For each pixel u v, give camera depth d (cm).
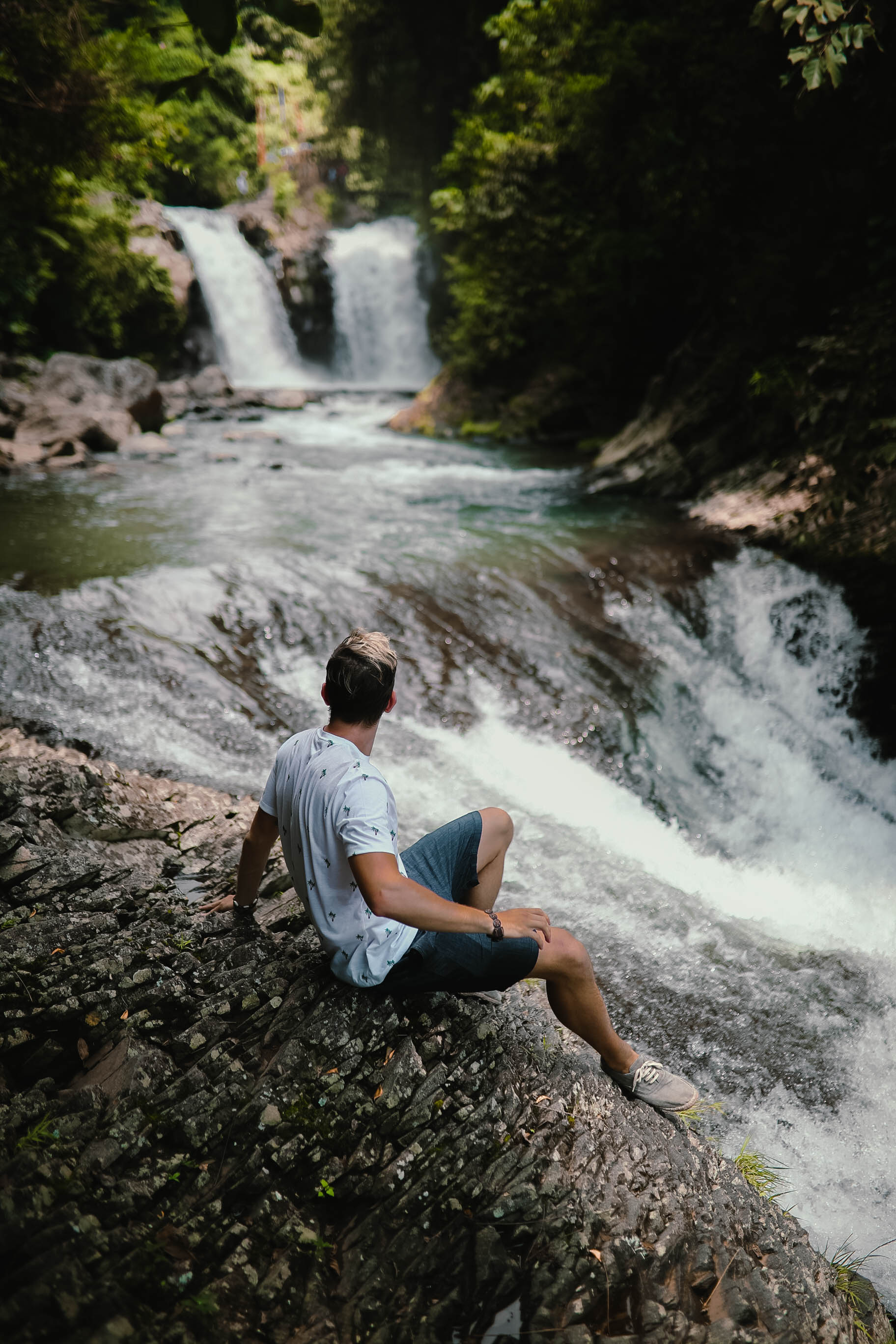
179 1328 167
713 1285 207
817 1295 219
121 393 1226
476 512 846
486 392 1383
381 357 2245
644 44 888
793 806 505
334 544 718
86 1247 175
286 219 2322
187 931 270
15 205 1197
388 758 470
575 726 523
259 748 458
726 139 815
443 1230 200
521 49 1219
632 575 671
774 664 597
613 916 394
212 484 938
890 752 534
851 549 636
